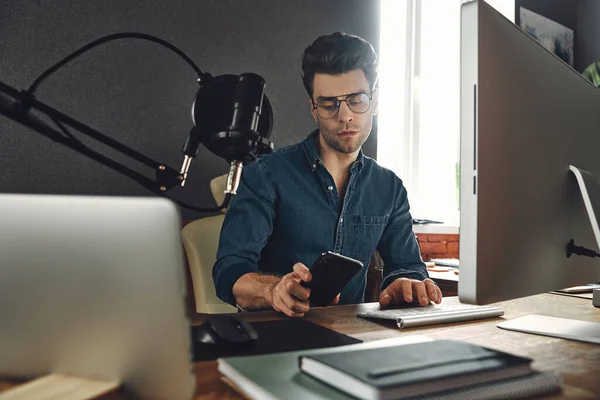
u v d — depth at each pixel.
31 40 2.38
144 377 0.58
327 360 0.62
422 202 3.86
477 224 0.76
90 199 0.58
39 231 0.59
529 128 0.88
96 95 2.51
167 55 2.68
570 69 1.02
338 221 1.64
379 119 3.75
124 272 0.57
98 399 0.55
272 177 1.61
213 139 0.84
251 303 1.25
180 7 2.72
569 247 1.01
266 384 0.60
